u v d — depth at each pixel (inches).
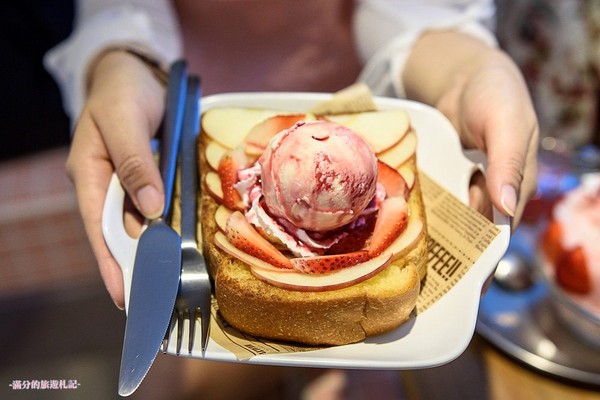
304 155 12.3
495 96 16.0
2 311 20.9
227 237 13.4
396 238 13.4
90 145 15.7
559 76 27.7
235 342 12.5
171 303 12.2
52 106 33.9
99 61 20.8
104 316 20.5
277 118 15.3
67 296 21.0
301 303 12.3
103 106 15.7
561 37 26.9
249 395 20.0
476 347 18.7
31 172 31.6
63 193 30.1
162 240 13.3
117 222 13.9
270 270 12.7
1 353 19.6
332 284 12.4
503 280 19.9
